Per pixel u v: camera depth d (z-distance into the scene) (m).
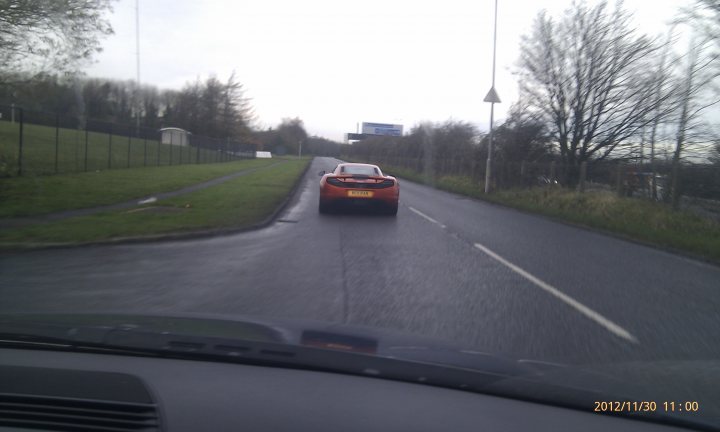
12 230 11.37
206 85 68.62
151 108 64.56
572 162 22.95
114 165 30.00
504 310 6.70
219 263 9.20
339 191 16.20
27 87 17.83
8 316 4.38
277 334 4.05
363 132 91.56
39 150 29.69
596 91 21.72
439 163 40.12
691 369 4.53
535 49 23.11
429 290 7.60
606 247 12.14
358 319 6.14
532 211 19.52
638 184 18.56
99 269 8.59
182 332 3.97
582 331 5.97
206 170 35.38
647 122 20.50
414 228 14.11
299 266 9.06
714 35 16.12
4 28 16.14
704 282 8.81
